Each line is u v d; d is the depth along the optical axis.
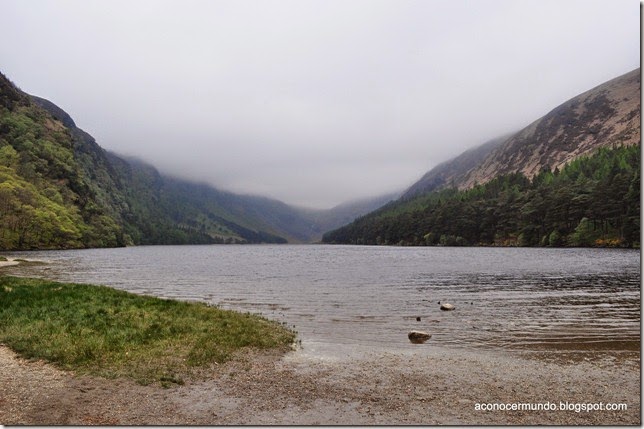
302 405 12.20
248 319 23.67
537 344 20.58
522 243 151.62
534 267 66.88
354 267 74.19
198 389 13.20
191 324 20.31
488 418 11.41
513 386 14.23
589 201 130.62
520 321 26.16
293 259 109.19
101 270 66.94
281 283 48.66
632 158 163.25
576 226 133.88
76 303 22.33
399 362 17.23
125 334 17.77
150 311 22.05
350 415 11.51
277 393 13.16
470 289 42.06
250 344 18.64
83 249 162.12
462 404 12.48
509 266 70.12
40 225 142.88
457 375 15.47
